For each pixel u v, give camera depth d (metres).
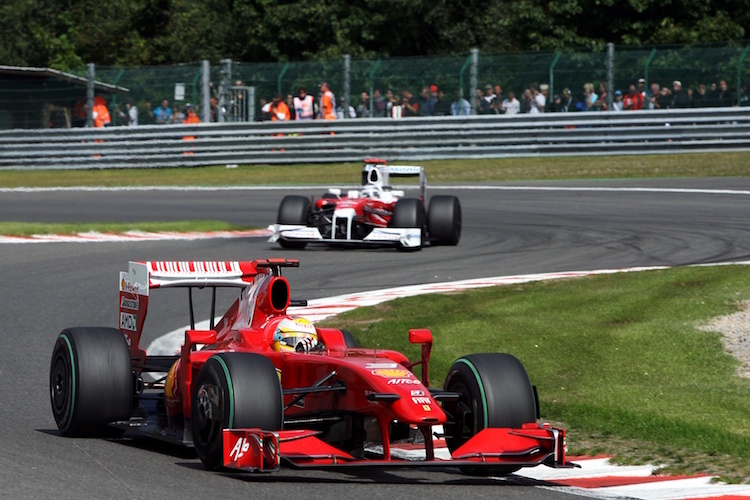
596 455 24.38
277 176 103.75
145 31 179.00
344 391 21.23
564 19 143.62
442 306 42.78
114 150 110.50
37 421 26.42
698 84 106.75
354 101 115.56
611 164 101.69
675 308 40.75
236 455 19.91
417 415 19.77
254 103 116.75
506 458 20.89
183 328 40.41
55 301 45.53
